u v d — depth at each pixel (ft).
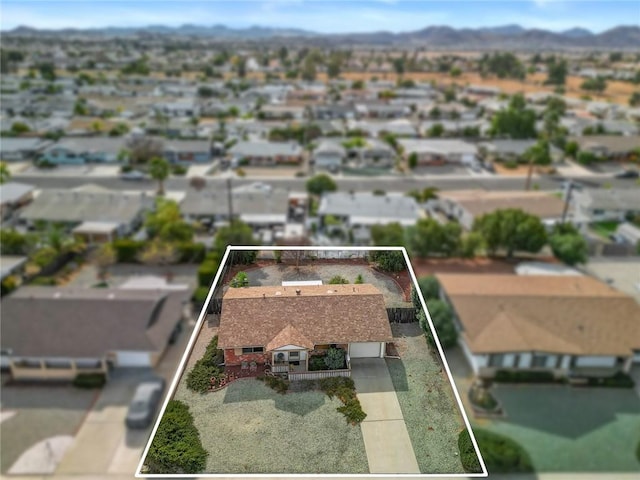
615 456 60.08
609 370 74.59
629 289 108.27
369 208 143.64
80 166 204.23
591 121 268.62
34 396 73.31
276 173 200.44
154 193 172.14
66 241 122.72
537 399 69.31
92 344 77.30
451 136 255.91
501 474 57.21
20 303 82.38
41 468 60.54
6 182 173.68
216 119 285.23
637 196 155.12
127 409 70.49
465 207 142.20
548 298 83.15
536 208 141.49
